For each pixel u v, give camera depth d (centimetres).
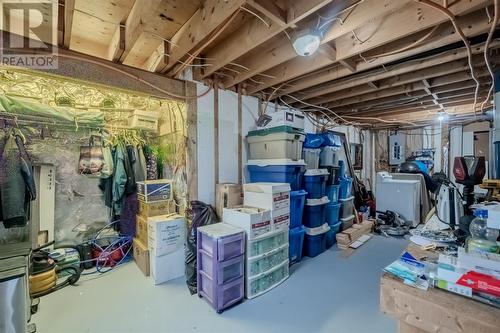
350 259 320
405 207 464
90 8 176
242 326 186
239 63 272
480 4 146
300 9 156
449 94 349
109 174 306
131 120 328
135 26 173
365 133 610
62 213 299
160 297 226
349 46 212
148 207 282
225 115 314
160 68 246
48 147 289
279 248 252
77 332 179
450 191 198
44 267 232
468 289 90
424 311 95
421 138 607
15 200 218
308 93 345
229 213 245
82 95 304
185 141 283
